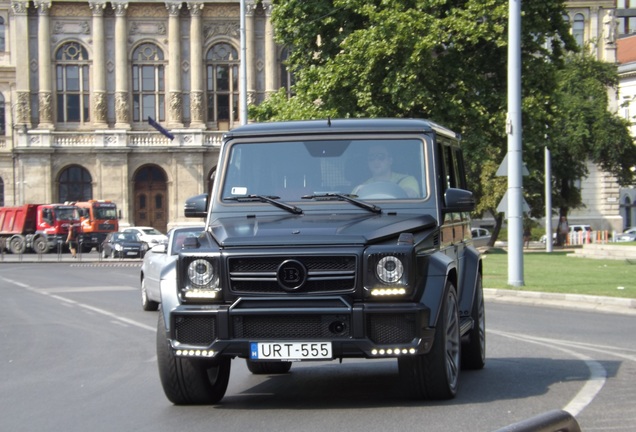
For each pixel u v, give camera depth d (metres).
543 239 86.44
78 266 56.28
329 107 41.38
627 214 104.00
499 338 17.08
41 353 17.00
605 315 21.81
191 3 86.75
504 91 42.44
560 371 12.90
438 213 10.89
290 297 9.73
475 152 41.47
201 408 10.63
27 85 85.25
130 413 10.53
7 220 79.25
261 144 11.46
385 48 39.31
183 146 86.06
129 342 18.30
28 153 84.88
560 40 44.06
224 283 9.88
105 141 85.69
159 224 86.75
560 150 66.38
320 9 43.38
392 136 11.32
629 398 10.77
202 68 87.12
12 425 10.15
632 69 96.75
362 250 9.75
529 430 3.87
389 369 13.51
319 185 11.15
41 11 85.56
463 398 10.71
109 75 86.81
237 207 11.08
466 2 41.19
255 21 87.38
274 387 12.06
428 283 9.96
